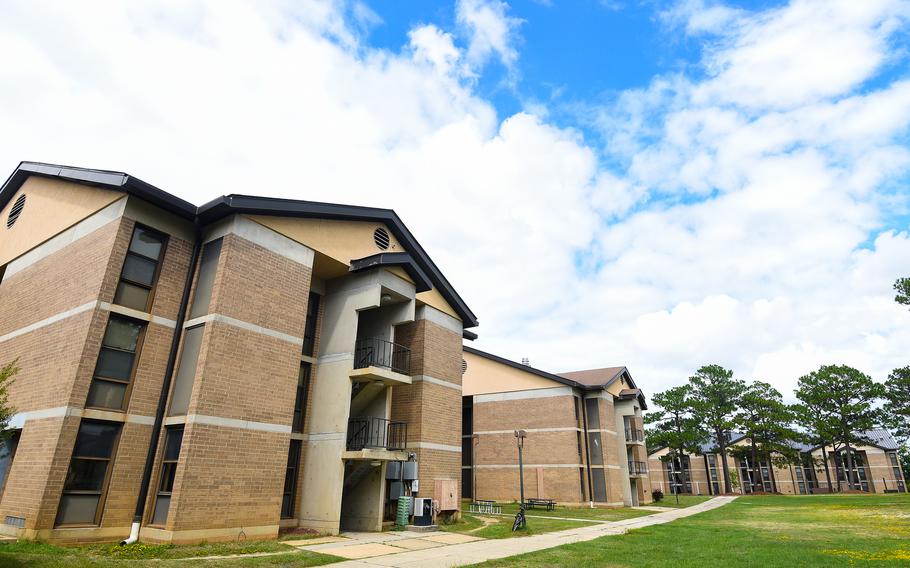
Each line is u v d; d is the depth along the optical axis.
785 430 47.53
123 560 8.54
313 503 13.72
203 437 10.83
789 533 15.20
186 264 12.83
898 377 39.66
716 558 10.54
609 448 31.59
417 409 17.14
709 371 53.06
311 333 15.62
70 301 11.84
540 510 26.42
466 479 33.16
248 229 12.92
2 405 9.74
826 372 52.19
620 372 35.19
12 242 15.52
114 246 11.42
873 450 64.50
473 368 34.47
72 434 10.08
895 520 18.31
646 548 11.99
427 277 17.95
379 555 10.45
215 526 10.69
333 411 14.45
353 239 16.03
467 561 9.88
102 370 10.87
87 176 12.58
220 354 11.54
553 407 31.08
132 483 10.82
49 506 9.53
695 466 66.25
